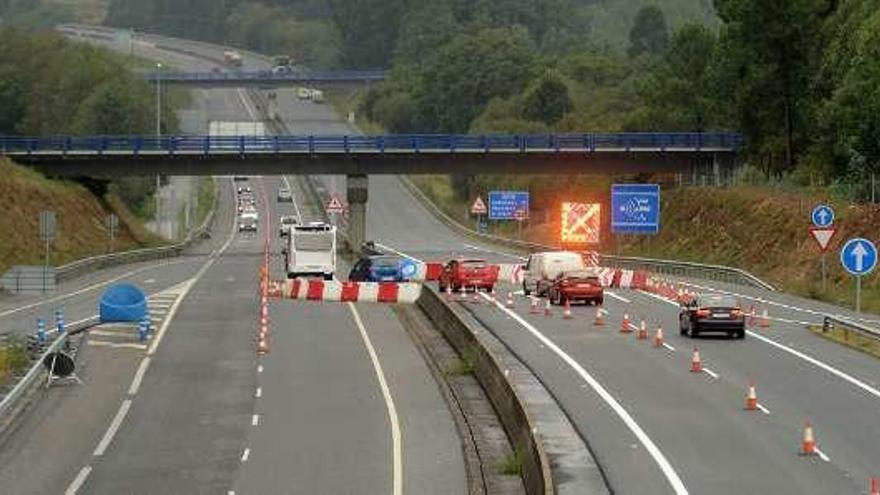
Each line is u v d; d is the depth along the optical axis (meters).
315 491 68.06
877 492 55.12
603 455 68.56
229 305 156.00
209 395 96.12
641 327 119.56
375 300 162.12
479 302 158.25
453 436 81.88
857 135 191.25
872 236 174.12
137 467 73.75
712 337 119.81
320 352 117.25
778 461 66.62
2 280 167.12
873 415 79.62
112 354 114.44
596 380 93.75
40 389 98.00
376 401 93.88
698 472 64.31
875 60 194.50
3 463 74.75
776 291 176.88
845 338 116.44
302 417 88.31
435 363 110.88
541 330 125.75
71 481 70.44
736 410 81.44
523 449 69.44
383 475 71.69
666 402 84.44
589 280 152.12
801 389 89.44
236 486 69.31
